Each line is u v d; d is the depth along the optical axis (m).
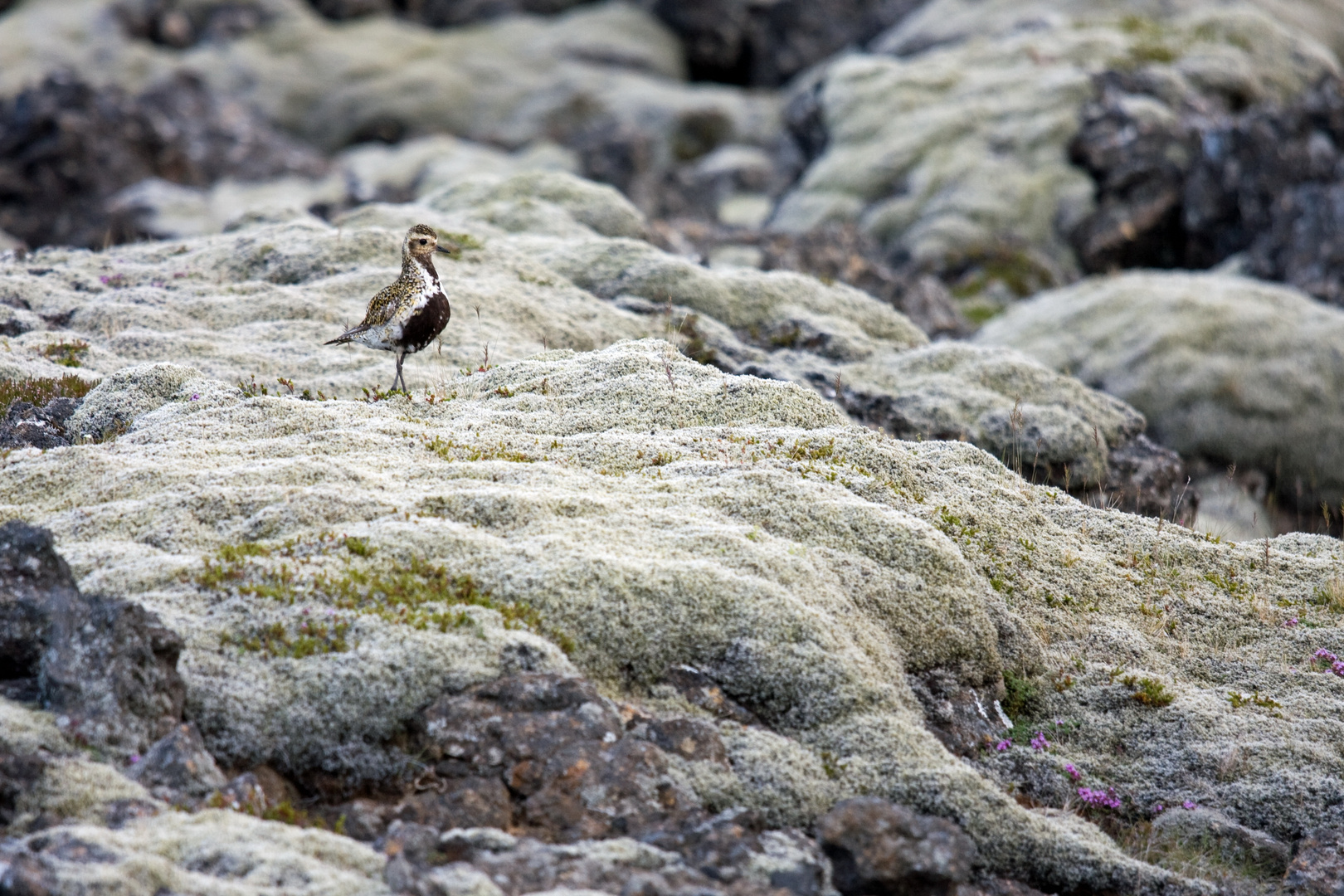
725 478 16.36
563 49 114.81
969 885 11.58
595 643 13.09
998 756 14.12
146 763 10.39
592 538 14.41
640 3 122.69
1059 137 63.12
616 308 31.12
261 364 23.91
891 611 14.81
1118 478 28.98
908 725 13.05
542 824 10.83
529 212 37.78
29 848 9.10
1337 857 12.90
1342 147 57.19
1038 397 30.31
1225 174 58.12
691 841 10.55
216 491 14.80
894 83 70.12
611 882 9.74
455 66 113.25
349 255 30.42
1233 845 13.27
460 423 18.44
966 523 17.41
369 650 12.03
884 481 17.53
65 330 25.42
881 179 64.12
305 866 9.27
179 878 8.90
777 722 13.10
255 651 11.98
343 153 103.94
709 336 30.17
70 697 10.65
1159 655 16.44
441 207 39.97
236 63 109.62
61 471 16.02
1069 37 72.38
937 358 31.28
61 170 68.81
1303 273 51.41
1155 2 79.50
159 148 75.19
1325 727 15.05
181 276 29.45
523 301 28.78
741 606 13.59
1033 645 15.77
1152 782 14.33
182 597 12.55
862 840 10.45
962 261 57.31
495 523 14.62
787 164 78.81
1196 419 40.91
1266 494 39.91
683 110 103.50
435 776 11.30
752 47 116.00
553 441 17.55
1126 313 44.25
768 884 10.09
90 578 12.95
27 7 113.44
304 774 11.41
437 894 9.10
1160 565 18.30
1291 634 17.09
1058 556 17.66
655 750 11.58
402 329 18.81
